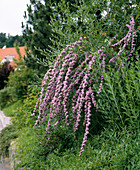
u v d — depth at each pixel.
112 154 1.78
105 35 2.68
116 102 1.97
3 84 14.41
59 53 2.82
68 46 2.65
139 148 1.72
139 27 2.76
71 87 2.52
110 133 2.14
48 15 6.52
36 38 6.57
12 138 4.35
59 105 2.55
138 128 1.90
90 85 2.41
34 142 3.07
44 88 2.81
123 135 2.01
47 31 6.36
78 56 2.58
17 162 2.99
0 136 4.68
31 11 7.19
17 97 8.44
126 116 2.13
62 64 2.53
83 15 2.64
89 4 2.81
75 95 2.47
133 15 2.64
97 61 2.22
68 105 2.58
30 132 3.76
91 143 2.29
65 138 2.79
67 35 2.86
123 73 2.06
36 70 7.27
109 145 2.03
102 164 1.76
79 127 2.64
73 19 2.81
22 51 28.81
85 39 2.61
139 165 1.57
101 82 2.25
